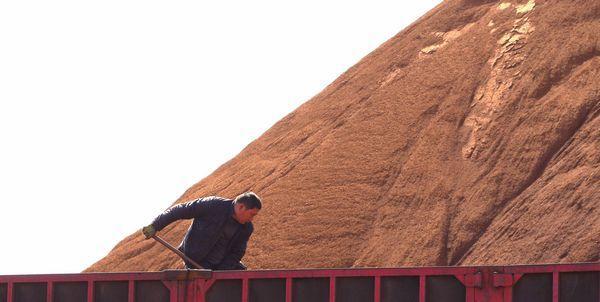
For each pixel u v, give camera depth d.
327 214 46.38
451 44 53.22
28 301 14.57
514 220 41.12
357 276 13.76
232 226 14.77
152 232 14.73
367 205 46.25
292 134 54.94
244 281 13.98
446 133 47.91
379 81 54.25
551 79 46.94
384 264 42.69
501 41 50.84
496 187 43.41
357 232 44.97
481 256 40.41
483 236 41.53
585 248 37.25
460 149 46.75
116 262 49.84
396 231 44.09
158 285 14.26
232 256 15.03
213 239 14.77
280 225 46.72
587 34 47.84
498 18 52.62
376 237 44.38
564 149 43.41
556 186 41.34
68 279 14.48
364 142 49.91
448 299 13.60
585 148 42.53
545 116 45.16
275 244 45.75
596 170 40.94
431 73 51.91
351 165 48.84
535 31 50.00
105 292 14.41
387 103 51.66
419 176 46.31
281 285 13.95
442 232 42.72
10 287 14.55
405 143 48.62
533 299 13.45
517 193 42.75
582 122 44.09
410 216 44.56
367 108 52.28
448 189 44.84
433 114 49.34
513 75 48.44
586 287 13.34
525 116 45.94
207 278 14.09
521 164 43.94
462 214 43.06
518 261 38.84
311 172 49.59
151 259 48.72
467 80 49.97
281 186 49.56
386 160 48.22
